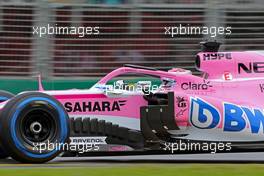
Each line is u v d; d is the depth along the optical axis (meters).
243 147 28.00
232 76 28.62
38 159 24.69
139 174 19.58
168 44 42.03
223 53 28.89
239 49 42.22
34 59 41.09
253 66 28.81
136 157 30.34
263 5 42.28
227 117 27.78
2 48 40.88
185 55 42.06
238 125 27.78
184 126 27.81
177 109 27.61
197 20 41.97
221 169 20.84
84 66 41.59
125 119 27.55
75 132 27.06
